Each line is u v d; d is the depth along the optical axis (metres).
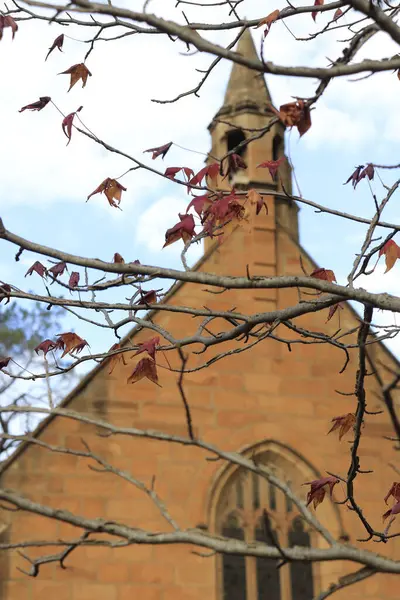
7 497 7.41
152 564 20.22
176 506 20.75
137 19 5.60
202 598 20.17
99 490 20.59
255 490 21.36
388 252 7.32
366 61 5.88
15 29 6.00
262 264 23.58
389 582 20.84
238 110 26.78
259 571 20.73
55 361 8.12
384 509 21.41
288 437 21.78
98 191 7.39
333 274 7.92
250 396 21.97
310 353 22.53
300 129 6.07
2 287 7.35
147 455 21.02
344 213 7.53
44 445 8.37
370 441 21.89
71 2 5.46
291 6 6.63
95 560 20.05
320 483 7.70
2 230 6.87
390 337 7.25
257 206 7.27
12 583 19.55
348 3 5.71
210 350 22.05
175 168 7.25
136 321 7.58
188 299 22.52
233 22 6.94
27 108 6.90
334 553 7.44
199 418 21.58
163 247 7.08
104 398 21.28
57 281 7.52
